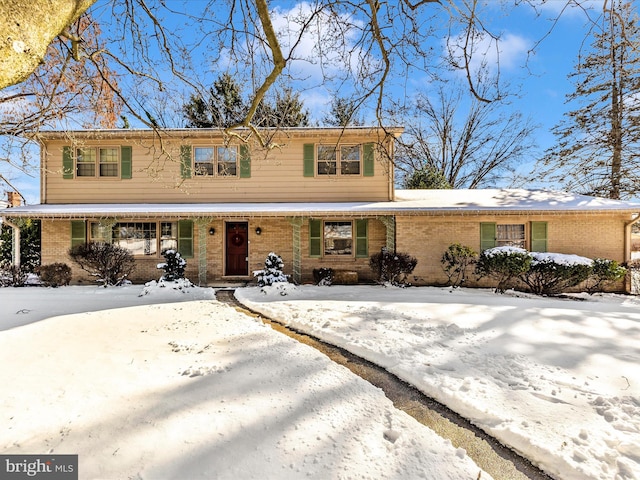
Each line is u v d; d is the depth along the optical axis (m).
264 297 9.45
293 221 12.68
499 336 5.57
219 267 13.26
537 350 4.91
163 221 13.18
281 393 3.56
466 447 2.86
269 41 3.93
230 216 12.14
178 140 13.06
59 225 12.84
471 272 12.37
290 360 4.52
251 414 3.13
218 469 2.40
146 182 13.09
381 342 5.23
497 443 2.91
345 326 6.15
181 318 6.96
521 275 11.12
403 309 7.61
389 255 11.92
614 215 12.13
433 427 3.15
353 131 12.52
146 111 6.16
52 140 12.83
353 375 4.07
